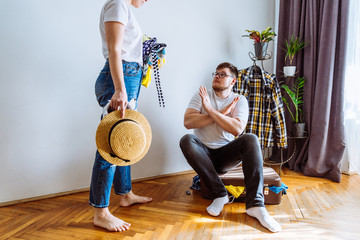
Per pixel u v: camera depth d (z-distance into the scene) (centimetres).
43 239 144
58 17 203
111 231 152
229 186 189
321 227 154
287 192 211
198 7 265
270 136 257
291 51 264
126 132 132
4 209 185
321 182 235
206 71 276
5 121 190
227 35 284
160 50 174
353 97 241
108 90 146
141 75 160
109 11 135
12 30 188
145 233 149
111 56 133
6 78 188
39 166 204
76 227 157
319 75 244
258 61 308
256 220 163
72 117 214
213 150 198
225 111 195
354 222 160
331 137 244
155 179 252
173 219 166
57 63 205
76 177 219
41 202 197
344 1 229
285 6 286
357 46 235
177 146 267
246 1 292
